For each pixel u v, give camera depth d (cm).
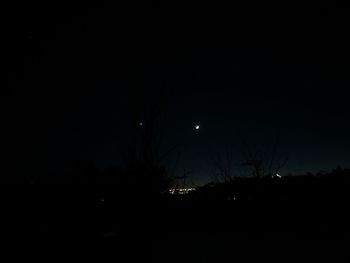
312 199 731
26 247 593
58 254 568
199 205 720
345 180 730
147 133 623
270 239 639
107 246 592
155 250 585
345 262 513
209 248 589
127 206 634
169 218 687
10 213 684
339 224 713
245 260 526
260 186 739
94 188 671
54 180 723
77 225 659
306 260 526
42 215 684
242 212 729
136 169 625
